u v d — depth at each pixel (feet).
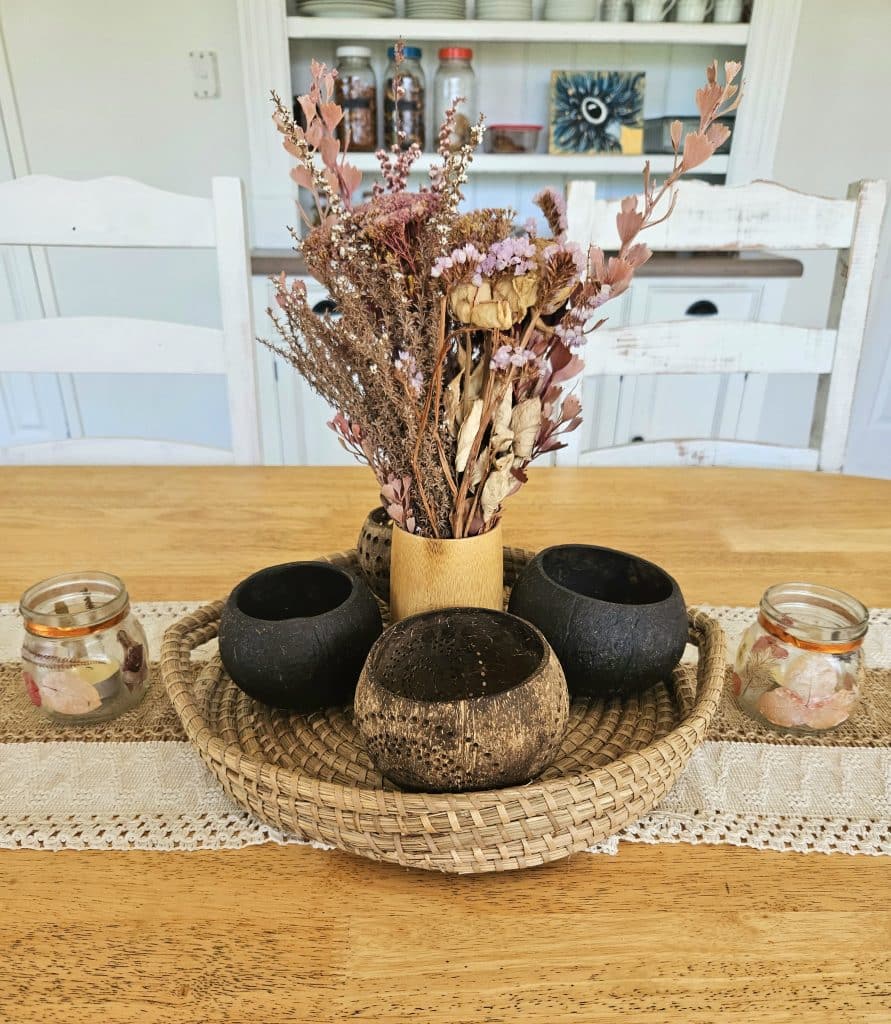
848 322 3.76
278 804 1.59
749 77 6.97
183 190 7.81
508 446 1.89
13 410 8.78
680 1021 1.31
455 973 1.40
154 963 1.41
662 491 3.46
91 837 1.67
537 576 2.02
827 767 1.90
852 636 1.92
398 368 1.70
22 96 7.41
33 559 2.82
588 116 7.13
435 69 7.52
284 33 6.64
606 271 1.71
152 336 3.75
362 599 1.95
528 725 1.55
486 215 1.76
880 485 3.56
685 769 1.89
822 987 1.37
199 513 3.21
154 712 2.09
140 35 7.23
